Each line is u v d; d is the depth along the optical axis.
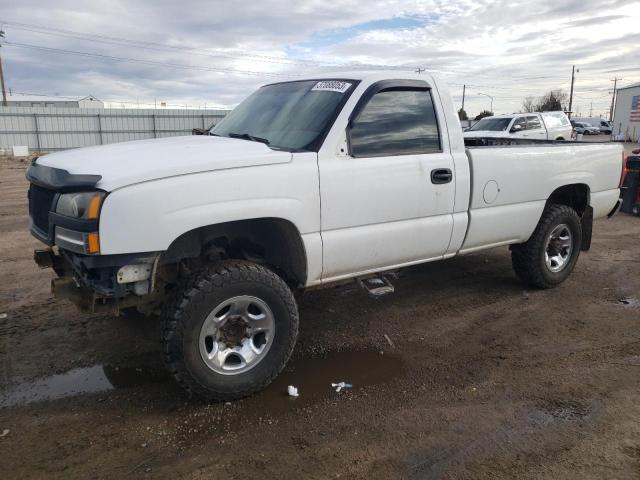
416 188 4.09
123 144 3.97
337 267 3.83
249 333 3.46
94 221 2.86
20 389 3.60
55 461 2.85
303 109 4.01
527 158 4.91
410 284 5.85
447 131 4.34
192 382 3.25
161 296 3.44
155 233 2.99
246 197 3.28
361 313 5.02
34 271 6.17
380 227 3.96
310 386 3.67
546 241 5.37
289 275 3.85
